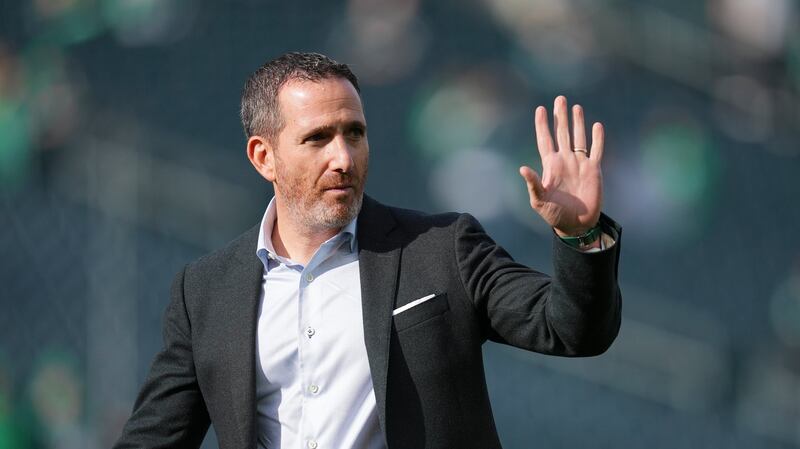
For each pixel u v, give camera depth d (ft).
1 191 86.02
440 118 94.94
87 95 92.53
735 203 98.48
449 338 24.07
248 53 97.66
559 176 22.72
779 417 87.76
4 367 78.54
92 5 95.20
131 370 79.00
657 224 96.12
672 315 92.73
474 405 24.20
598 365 86.33
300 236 25.72
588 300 22.08
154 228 86.58
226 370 24.94
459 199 93.09
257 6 98.37
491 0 99.60
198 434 26.81
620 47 100.89
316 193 24.58
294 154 24.72
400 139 95.61
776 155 100.53
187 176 90.38
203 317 25.67
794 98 102.63
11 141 87.81
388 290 24.43
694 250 95.91
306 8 98.99
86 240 84.69
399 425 23.67
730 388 88.94
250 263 25.76
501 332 24.13
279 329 24.94
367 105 96.63
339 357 24.47
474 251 24.70
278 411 24.89
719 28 102.89
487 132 94.22
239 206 90.38
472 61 98.02
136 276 83.56
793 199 99.40
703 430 86.28
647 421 85.81
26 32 93.30
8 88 90.02
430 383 23.81
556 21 100.12
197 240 87.61
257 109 25.63
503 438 83.35
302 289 25.08
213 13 97.81
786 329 93.66
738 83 102.17
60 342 80.28
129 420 26.71
